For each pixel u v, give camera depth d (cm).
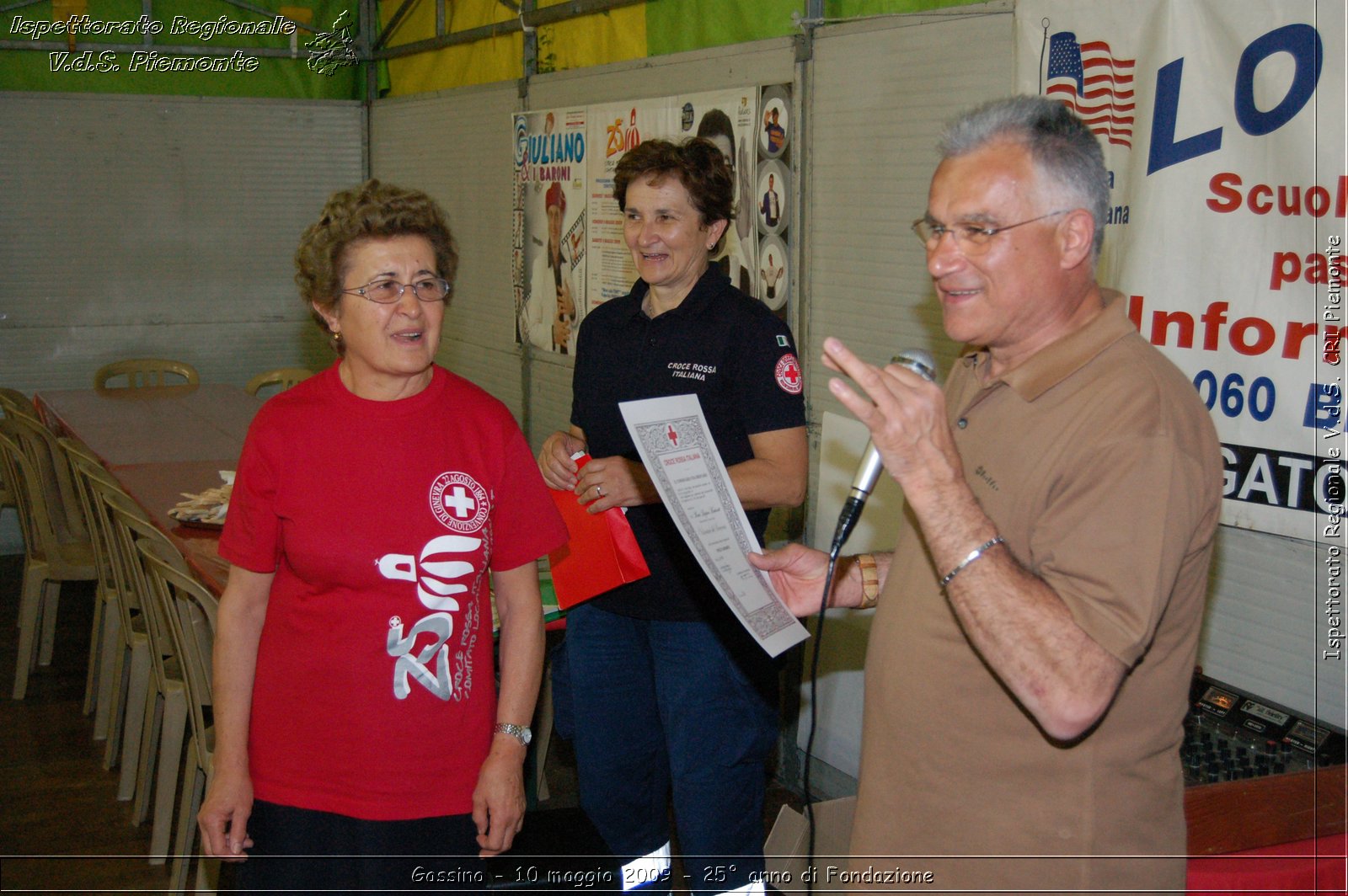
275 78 620
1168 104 200
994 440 122
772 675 214
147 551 263
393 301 154
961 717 123
